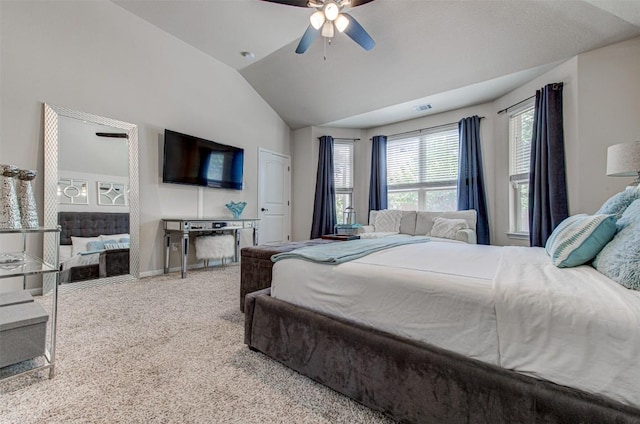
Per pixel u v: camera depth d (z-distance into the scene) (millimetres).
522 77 3416
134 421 1052
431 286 1040
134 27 3248
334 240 2848
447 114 4574
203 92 3980
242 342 1692
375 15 3080
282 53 3928
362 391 1129
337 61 3832
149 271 3410
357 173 5508
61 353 1533
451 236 3672
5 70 2424
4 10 2424
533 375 819
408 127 4988
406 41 3303
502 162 3990
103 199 3025
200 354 1546
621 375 697
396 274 1157
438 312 1012
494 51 3129
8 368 1341
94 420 1055
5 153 2424
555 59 3014
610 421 687
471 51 3205
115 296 2586
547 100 3094
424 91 3928
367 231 4625
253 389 1247
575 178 2930
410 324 1071
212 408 1124
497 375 854
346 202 5566
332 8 2307
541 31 2807
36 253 2557
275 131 5188
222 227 3723
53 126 2664
